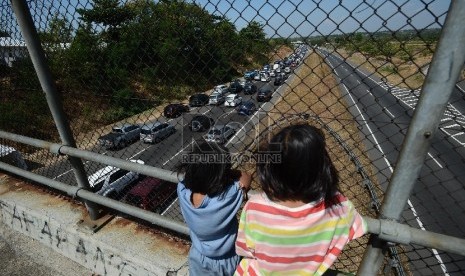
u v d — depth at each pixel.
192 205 1.50
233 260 1.65
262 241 1.18
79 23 2.12
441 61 0.95
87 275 2.56
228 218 1.47
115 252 2.31
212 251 1.56
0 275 2.66
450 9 0.90
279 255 1.17
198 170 1.40
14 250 2.88
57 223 2.65
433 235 1.14
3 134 2.71
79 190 2.42
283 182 1.07
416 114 1.05
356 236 1.17
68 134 2.29
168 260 2.17
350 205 1.16
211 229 1.49
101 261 2.45
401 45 1.14
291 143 1.03
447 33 0.92
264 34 1.46
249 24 1.46
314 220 1.10
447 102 0.99
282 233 1.13
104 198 2.30
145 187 3.47
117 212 2.72
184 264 2.12
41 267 2.69
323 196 1.08
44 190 3.15
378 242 1.29
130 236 2.43
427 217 8.14
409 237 1.16
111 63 2.16
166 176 1.72
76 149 2.19
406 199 1.17
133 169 1.87
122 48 2.05
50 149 2.30
